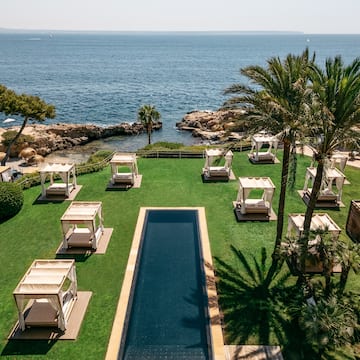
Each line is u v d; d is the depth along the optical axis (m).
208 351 12.05
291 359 11.64
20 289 12.55
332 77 13.59
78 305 14.09
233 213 21.38
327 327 11.10
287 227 19.42
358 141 13.42
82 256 17.33
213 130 55.00
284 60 16.27
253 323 13.09
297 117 14.06
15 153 41.97
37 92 91.38
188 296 14.72
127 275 15.83
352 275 15.65
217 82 113.44
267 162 29.77
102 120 65.25
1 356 11.93
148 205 22.52
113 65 163.00
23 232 19.59
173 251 17.89
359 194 23.80
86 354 11.98
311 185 25.03
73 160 43.38
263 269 16.19
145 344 12.39
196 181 26.19
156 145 36.03
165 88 100.69
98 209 18.52
